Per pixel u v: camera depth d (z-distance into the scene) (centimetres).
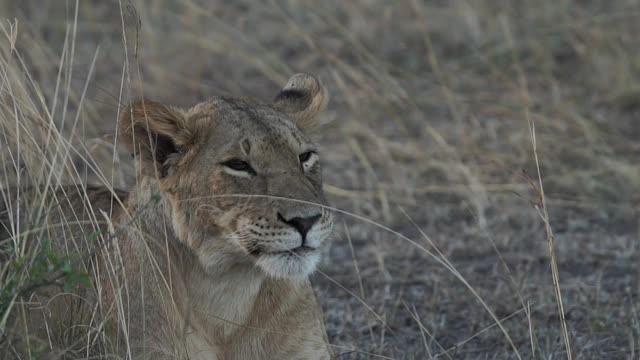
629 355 930
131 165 1116
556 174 1368
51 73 1387
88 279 703
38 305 774
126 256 782
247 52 1742
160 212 783
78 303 775
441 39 1786
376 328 1002
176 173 782
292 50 1761
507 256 1168
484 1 1783
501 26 1730
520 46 1708
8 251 766
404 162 1409
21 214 820
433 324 1003
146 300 768
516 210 1288
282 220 754
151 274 771
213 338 794
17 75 870
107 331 755
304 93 884
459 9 1786
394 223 1266
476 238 1217
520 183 1338
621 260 1152
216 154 772
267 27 1820
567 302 1041
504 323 1005
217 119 786
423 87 1623
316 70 1677
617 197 1319
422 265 1152
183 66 1702
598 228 1245
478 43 1730
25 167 847
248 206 761
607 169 1359
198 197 770
